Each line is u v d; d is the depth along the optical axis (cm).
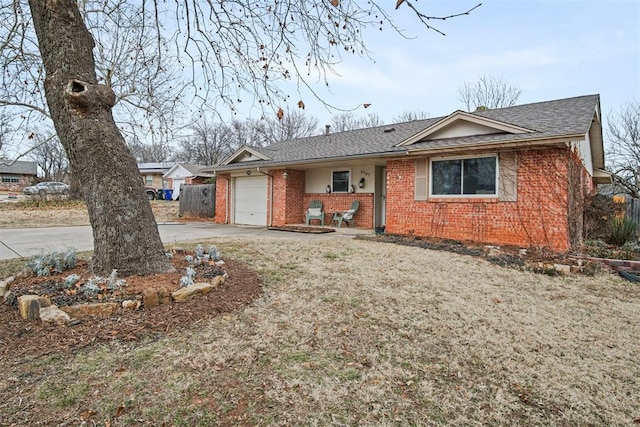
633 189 1959
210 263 519
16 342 284
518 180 802
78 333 302
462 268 611
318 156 1185
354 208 1231
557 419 226
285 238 915
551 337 349
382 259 655
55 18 377
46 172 3916
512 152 808
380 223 1226
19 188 4000
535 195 780
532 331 362
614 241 935
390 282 511
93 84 397
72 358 269
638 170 1972
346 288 475
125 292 361
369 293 458
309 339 324
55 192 1964
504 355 308
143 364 267
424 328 359
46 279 395
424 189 943
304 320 366
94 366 260
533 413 231
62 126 388
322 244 802
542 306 441
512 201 809
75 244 799
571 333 361
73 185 1933
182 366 268
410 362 291
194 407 222
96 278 378
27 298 325
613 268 649
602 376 280
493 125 826
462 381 266
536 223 779
